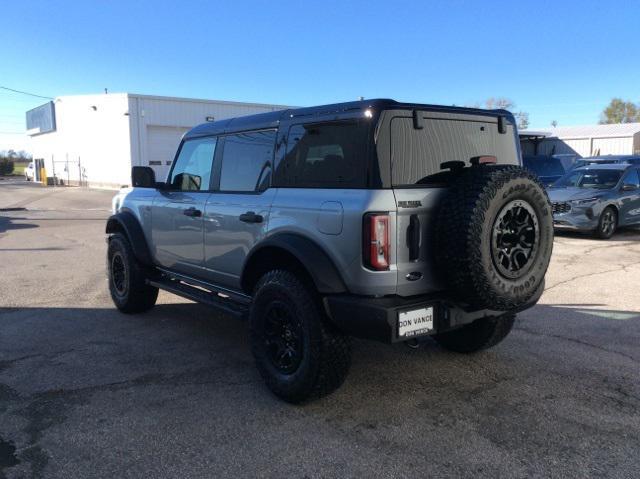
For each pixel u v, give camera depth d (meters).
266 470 3.10
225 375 4.51
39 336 5.55
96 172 40.03
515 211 3.53
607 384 4.25
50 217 18.66
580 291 7.22
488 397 4.04
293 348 3.91
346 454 3.26
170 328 5.83
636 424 3.61
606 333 5.50
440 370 4.56
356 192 3.51
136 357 4.93
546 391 4.13
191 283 5.32
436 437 3.46
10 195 31.75
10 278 8.41
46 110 48.41
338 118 3.70
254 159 4.46
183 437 3.47
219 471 3.09
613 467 3.10
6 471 3.09
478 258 3.37
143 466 3.15
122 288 6.33
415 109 3.67
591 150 31.27
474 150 4.08
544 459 3.19
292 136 4.08
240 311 4.56
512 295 3.56
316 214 3.71
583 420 3.67
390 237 3.45
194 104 35.44
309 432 3.53
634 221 12.80
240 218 4.40
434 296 3.67
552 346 5.12
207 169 5.05
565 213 12.13
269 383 4.05
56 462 3.19
